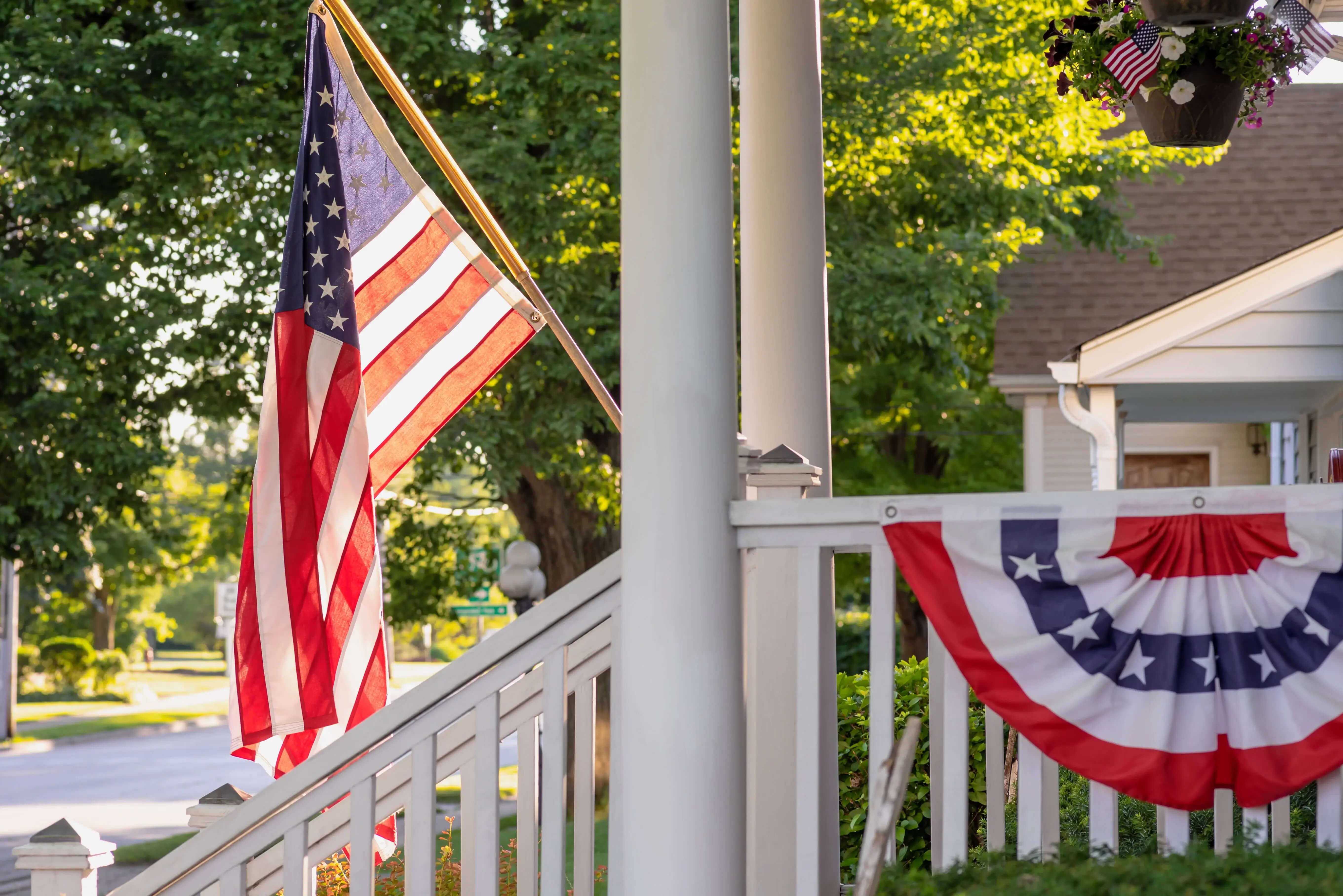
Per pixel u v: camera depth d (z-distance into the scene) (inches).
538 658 157.5
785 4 225.6
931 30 521.0
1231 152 649.0
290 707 180.1
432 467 528.4
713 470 142.0
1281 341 350.9
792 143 224.7
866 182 527.2
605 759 563.5
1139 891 121.5
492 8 512.1
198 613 2910.9
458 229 227.6
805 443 222.4
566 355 467.5
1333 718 136.8
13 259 486.6
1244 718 138.1
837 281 494.3
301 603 183.9
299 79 473.1
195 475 2258.9
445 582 620.4
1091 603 141.9
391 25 453.1
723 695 140.7
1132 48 193.5
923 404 677.9
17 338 481.4
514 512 591.5
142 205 494.0
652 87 142.8
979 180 532.7
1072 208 558.3
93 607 1699.1
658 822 139.3
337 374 193.8
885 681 147.3
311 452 189.9
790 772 166.6
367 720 160.4
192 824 182.4
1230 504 140.6
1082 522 142.9
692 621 140.4
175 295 482.6
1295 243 602.9
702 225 142.0
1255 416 484.7
